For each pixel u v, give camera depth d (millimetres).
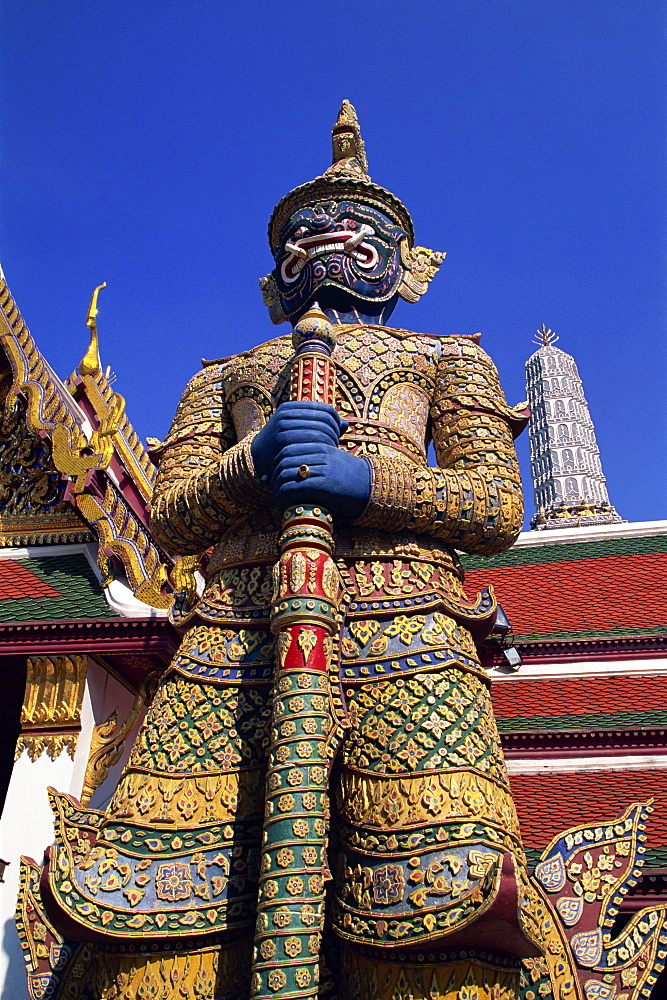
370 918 4320
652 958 4867
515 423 6148
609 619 11031
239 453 5434
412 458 5676
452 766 4570
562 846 5191
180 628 5738
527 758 8633
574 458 67938
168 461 6352
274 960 3949
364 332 6164
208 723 4977
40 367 9148
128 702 8047
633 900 6082
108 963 4504
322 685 4539
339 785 4832
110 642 7336
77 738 7156
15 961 6406
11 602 7918
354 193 6680
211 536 5820
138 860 4555
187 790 4777
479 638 5652
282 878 4105
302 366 5402
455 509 5281
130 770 4934
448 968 4148
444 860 4258
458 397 6004
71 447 8438
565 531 13680
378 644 5000
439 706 4762
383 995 4219
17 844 6746
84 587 8219
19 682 8680
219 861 4598
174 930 4410
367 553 5254
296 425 5070
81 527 9086
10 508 9422
